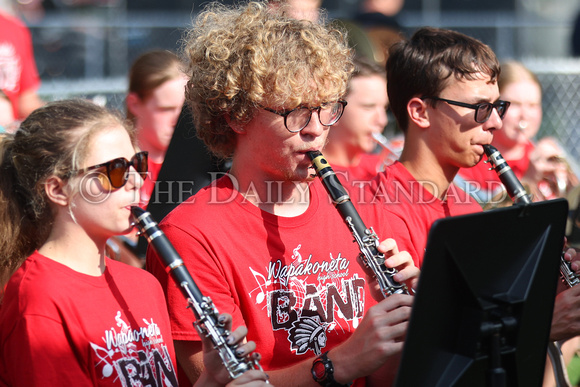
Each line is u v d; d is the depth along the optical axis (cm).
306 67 794
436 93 1007
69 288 741
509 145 1608
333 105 832
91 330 738
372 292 826
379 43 1967
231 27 838
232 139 864
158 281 841
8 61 1898
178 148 1101
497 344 680
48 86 2306
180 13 3042
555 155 1491
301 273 839
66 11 3023
